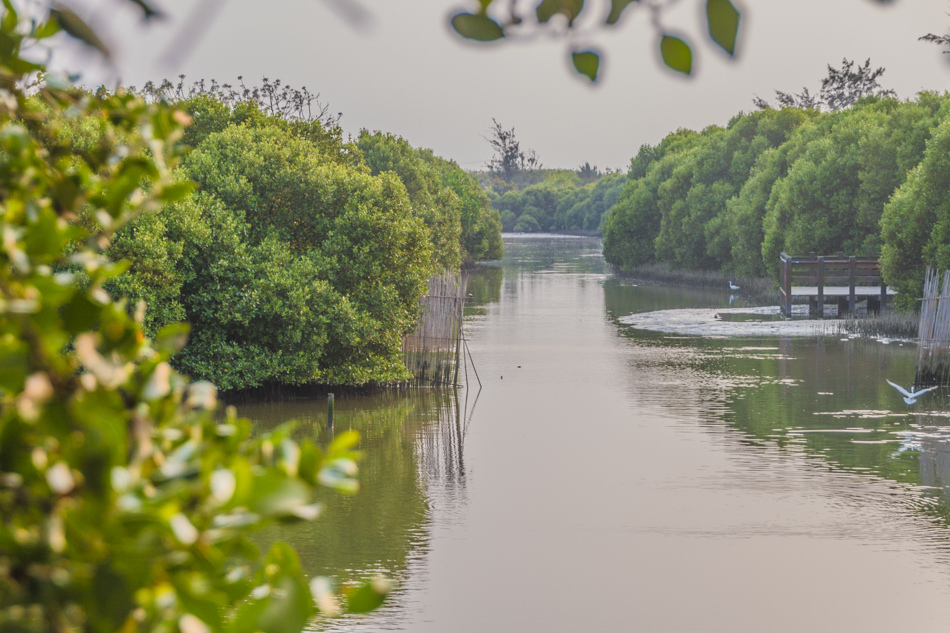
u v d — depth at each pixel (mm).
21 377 1610
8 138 2137
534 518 15531
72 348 14188
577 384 28734
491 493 17078
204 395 2102
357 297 27344
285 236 27984
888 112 60781
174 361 24219
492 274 79562
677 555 13688
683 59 1402
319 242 28859
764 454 19703
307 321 25328
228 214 25578
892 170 48531
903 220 39750
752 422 22875
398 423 23438
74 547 1538
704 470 18516
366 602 1985
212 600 1615
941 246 36750
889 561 13352
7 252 1750
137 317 1953
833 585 12430
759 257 60188
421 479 18172
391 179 29094
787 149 61312
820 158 52375
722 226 67188
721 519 15367
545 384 28812
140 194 2264
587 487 17406
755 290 58438
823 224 49844
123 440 1581
